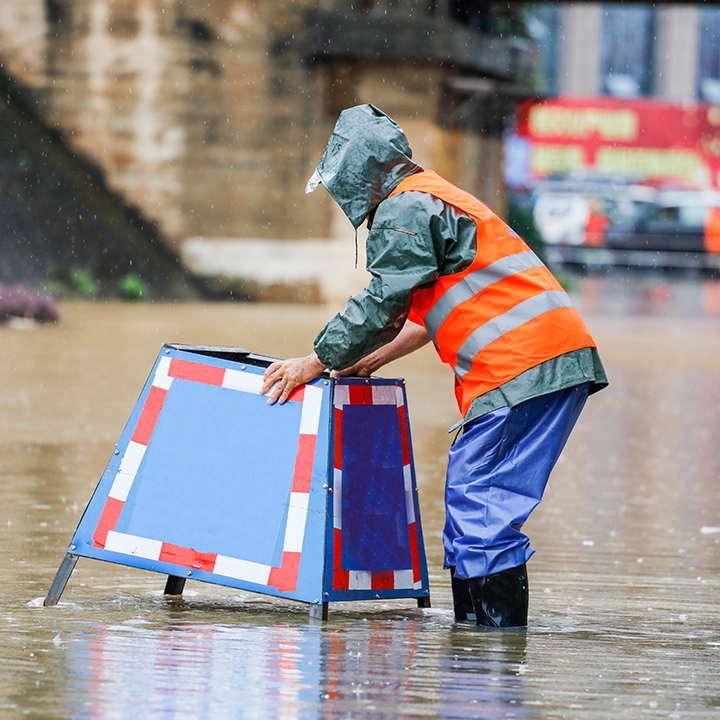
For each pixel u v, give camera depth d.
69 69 72.06
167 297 69.81
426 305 10.63
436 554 13.96
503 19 77.62
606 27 129.50
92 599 11.05
